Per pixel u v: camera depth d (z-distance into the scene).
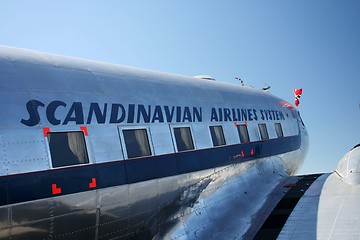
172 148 8.77
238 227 9.59
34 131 6.38
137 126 8.12
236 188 10.61
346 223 8.18
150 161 8.15
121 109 7.91
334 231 7.99
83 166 6.89
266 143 12.67
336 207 9.03
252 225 9.55
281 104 15.09
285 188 11.28
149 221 8.10
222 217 9.67
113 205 7.32
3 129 6.05
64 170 6.59
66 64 7.69
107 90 7.90
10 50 7.14
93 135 7.20
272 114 13.79
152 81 9.30
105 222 7.21
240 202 10.40
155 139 8.42
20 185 6.02
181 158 8.94
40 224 6.23
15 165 6.01
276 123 13.84
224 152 10.39
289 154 14.30
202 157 9.56
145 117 8.38
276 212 9.81
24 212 6.03
